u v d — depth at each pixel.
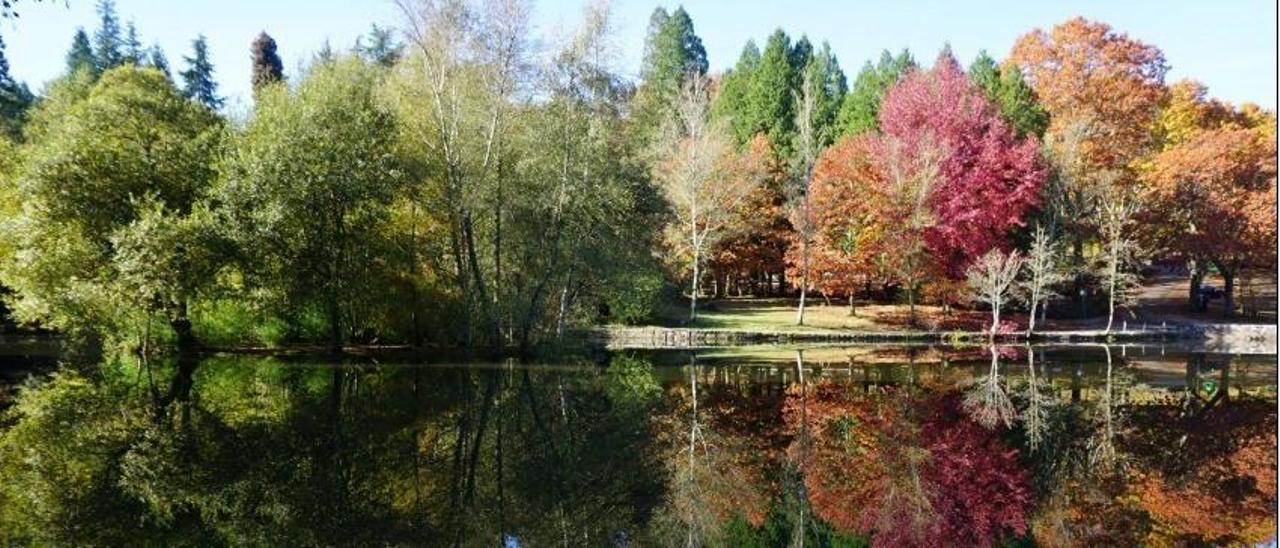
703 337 33.16
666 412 17.45
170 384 19.95
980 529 9.62
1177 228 39.06
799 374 24.12
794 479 11.90
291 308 24.58
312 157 22.83
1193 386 21.89
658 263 30.03
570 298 27.91
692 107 39.16
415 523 9.45
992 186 35.72
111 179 22.67
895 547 8.85
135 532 8.80
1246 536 9.21
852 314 37.97
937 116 37.16
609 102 26.09
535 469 12.29
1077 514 10.14
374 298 25.89
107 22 56.00
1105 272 35.25
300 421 15.57
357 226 24.59
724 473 12.23
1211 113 46.88
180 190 23.72
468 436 14.62
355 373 22.58
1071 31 45.75
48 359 24.25
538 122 25.12
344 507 9.99
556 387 21.09
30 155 24.56
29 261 21.50
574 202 25.50
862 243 37.03
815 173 38.38
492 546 8.71
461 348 27.09
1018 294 35.09
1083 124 37.06
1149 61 45.44
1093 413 17.47
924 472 12.30
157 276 21.58
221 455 12.59
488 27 24.59
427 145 25.45
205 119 25.83
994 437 14.86
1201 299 41.81
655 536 9.25
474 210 25.34
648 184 27.69
